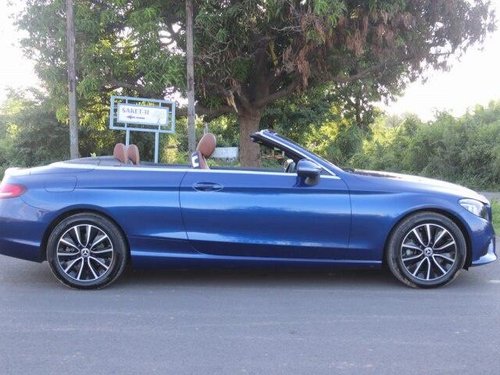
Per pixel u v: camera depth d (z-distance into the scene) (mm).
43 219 5426
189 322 4637
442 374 3633
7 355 3918
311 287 5727
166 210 5441
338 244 5477
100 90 12953
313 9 10562
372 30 11500
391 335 4348
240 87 12969
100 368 3703
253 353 3971
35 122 26547
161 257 5492
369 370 3686
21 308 4977
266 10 11172
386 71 13820
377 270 6414
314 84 13750
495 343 4188
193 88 11273
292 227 5441
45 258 5594
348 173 5629
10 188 5539
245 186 5477
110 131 25969
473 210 5562
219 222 5449
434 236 5543
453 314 4863
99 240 5484
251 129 14109
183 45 12102
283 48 12617
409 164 18891
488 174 16531
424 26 12094
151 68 11320
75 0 11648
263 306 5078
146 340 4219
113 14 11555
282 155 6551
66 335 4316
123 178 5523
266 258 5504
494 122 17797
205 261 5508
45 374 3604
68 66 10922
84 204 5414
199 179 5512
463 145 17312
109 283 5566
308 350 4031
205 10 11562
